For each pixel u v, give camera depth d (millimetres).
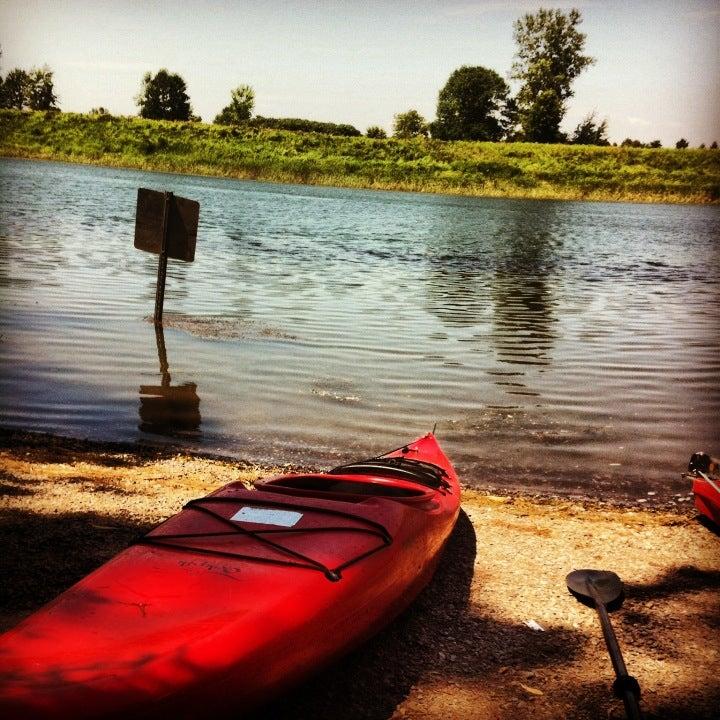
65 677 2764
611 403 9344
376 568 3873
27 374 9164
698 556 5367
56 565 4672
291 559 3693
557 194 72188
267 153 79438
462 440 7797
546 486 6711
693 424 8625
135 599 3295
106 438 7324
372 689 3633
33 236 22672
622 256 28594
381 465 5609
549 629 4289
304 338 12078
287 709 3447
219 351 10891
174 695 2803
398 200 55938
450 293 17719
